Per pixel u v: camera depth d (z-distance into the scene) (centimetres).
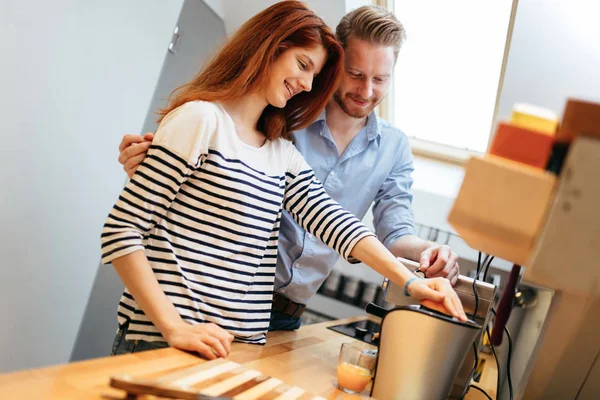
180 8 223
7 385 71
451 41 286
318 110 149
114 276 223
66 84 179
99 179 204
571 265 74
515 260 86
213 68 137
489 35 279
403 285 128
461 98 293
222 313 127
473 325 110
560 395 101
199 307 123
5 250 172
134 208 117
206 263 125
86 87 187
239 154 130
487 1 274
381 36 162
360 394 114
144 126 221
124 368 87
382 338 114
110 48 192
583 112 69
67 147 186
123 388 71
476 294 136
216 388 85
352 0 239
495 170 75
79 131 189
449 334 106
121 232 115
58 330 202
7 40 156
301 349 143
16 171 170
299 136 178
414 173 295
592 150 69
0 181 166
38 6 162
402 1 284
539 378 102
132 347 125
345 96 171
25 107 167
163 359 97
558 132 72
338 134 182
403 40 172
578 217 71
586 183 70
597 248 71
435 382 108
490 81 284
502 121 77
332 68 143
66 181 189
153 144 122
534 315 115
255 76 131
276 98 133
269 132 141
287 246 174
